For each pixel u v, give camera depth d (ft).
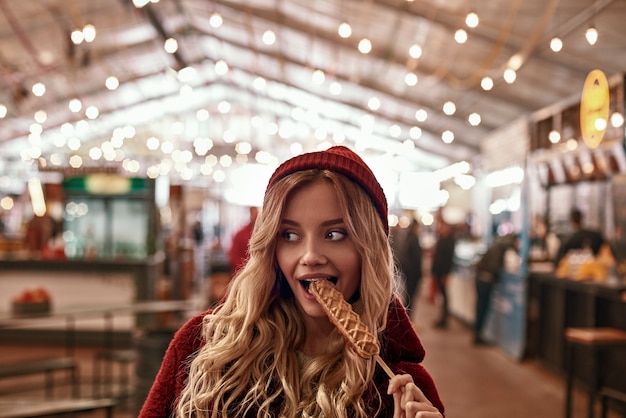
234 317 4.72
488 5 23.53
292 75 47.47
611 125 19.48
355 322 4.21
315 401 4.50
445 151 57.77
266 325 4.69
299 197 4.53
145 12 34.06
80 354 27.66
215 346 4.66
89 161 53.11
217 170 64.34
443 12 25.62
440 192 62.28
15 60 38.70
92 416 17.71
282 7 32.78
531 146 27.09
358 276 4.65
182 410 4.56
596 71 13.33
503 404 20.13
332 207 4.49
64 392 20.68
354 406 4.41
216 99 62.75
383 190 4.81
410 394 4.06
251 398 4.58
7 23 34.17
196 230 53.67
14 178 60.23
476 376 24.06
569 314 23.66
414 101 42.65
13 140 59.06
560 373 23.81
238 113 64.08
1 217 52.16
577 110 22.57
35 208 32.42
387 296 4.57
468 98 37.63
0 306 29.81
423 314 41.98
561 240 26.04
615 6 20.54
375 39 32.71
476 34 26.58
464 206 62.23
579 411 19.40
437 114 43.98
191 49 50.21
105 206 31.40
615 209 22.61
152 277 30.27
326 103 51.78
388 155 61.67
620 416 18.67
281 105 58.23
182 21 43.32
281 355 4.63
